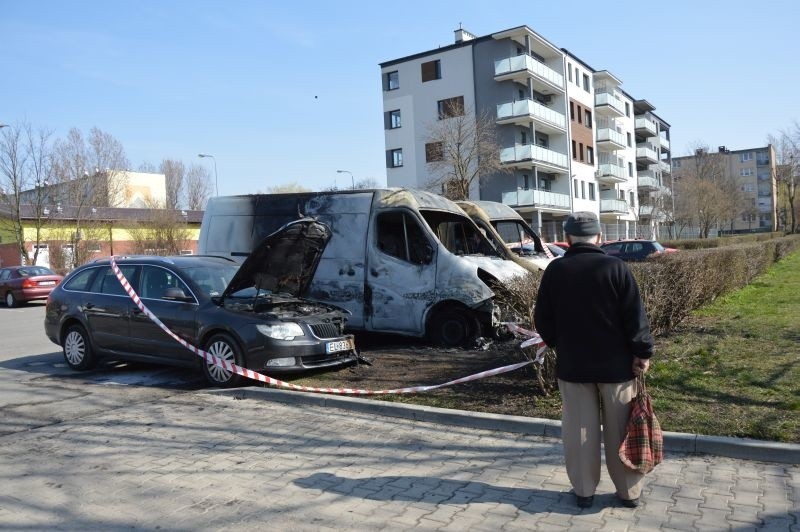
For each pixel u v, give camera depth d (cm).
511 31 4075
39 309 2227
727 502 400
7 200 3456
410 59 4525
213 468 491
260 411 658
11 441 566
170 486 455
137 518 401
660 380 666
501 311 899
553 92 4675
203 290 808
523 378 704
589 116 5269
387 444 542
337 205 1040
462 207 1170
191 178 7881
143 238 4081
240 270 766
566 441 400
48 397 737
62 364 970
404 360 866
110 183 4294
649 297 834
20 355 1080
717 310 1183
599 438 396
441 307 964
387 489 442
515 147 4141
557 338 399
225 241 1119
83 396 740
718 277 1251
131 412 661
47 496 439
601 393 390
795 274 1933
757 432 497
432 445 535
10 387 796
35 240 3675
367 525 385
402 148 4575
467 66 4316
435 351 923
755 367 708
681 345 852
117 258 908
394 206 998
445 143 3594
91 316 874
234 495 436
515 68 4088
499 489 436
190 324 778
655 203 6400
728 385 640
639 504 402
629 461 379
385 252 996
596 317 380
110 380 833
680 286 965
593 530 369
